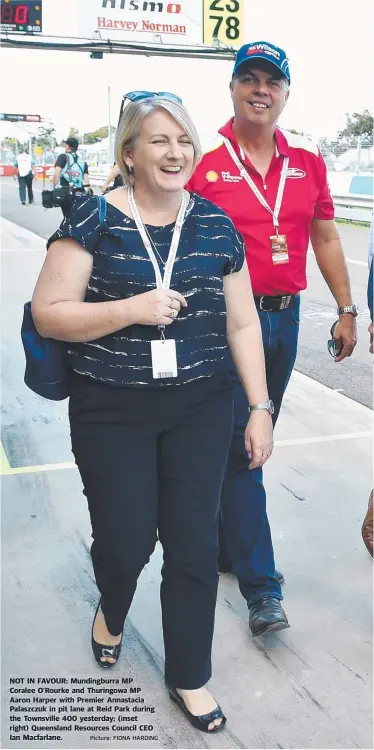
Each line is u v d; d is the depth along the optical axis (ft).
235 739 7.03
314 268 34.83
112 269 6.39
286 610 8.95
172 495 6.93
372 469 12.58
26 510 11.09
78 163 36.63
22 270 30.71
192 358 6.57
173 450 6.86
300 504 11.37
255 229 8.42
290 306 8.87
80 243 6.37
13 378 17.22
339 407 15.65
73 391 6.90
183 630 7.04
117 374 6.52
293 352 9.11
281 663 8.07
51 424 14.57
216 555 7.08
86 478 6.95
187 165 6.47
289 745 6.95
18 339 20.02
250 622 8.39
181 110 6.30
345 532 10.63
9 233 44.52
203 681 7.20
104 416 6.70
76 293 6.49
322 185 8.90
